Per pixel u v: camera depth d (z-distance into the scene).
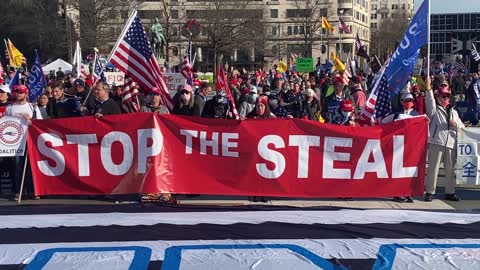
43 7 56.28
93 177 8.27
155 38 37.44
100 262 5.63
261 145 8.16
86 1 45.41
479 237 6.46
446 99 8.64
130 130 8.20
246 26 54.16
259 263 5.60
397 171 8.25
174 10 62.16
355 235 6.53
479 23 84.31
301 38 88.75
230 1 53.66
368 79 19.55
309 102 11.05
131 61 8.99
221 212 7.68
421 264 5.59
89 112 9.67
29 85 12.96
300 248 6.03
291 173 8.20
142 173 8.20
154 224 6.98
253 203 8.40
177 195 8.91
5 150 8.34
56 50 55.00
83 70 22.08
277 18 96.62
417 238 6.43
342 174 8.22
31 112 8.71
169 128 8.20
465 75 26.47
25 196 8.76
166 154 8.20
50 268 5.49
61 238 6.38
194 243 6.20
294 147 8.19
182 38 57.16
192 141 8.20
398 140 8.21
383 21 133.38
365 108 8.80
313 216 7.43
